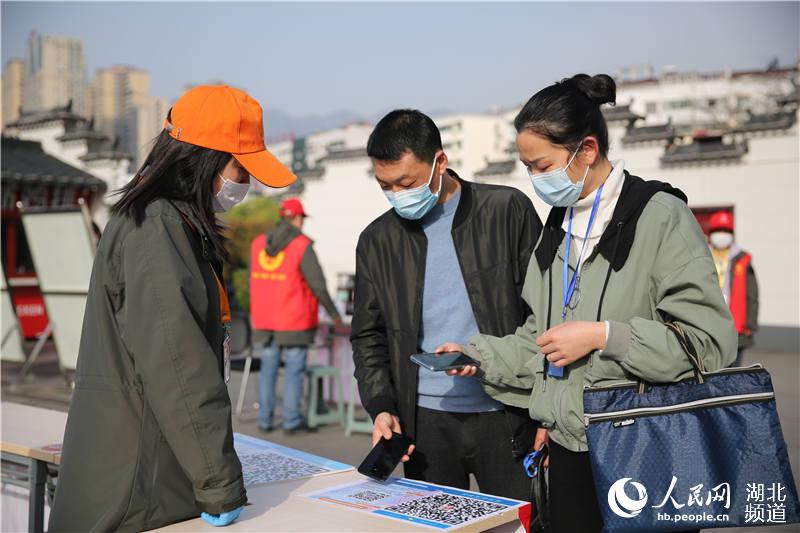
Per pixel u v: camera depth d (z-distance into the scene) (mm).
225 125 1639
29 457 2406
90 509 1549
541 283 1928
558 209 1900
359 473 2059
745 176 11641
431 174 2086
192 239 1625
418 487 1923
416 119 2090
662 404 1600
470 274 2203
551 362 1747
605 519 1590
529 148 1747
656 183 1736
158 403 1483
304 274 5664
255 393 7602
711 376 1604
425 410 2236
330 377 6922
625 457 1584
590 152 1729
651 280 1684
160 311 1491
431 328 2244
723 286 5594
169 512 1572
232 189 1718
